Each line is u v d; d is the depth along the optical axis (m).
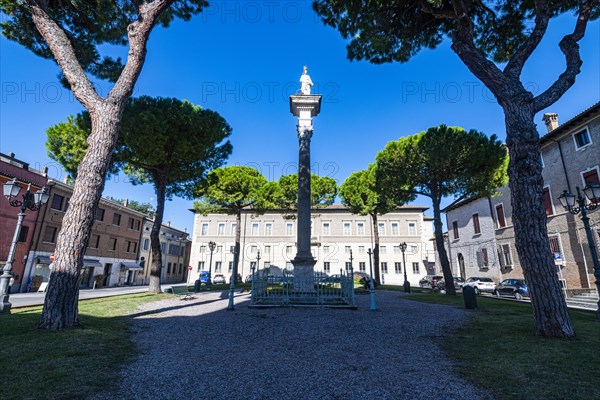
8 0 8.08
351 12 9.45
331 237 40.06
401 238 40.00
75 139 14.34
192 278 39.94
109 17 9.52
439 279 27.30
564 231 19.80
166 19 10.55
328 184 30.58
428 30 9.94
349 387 3.48
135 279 39.81
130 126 13.12
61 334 5.25
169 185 18.17
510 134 6.30
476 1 8.95
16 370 3.61
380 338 5.79
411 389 3.42
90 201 6.33
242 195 27.25
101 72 10.22
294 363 4.30
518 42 9.75
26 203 8.93
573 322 7.54
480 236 28.11
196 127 14.99
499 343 5.23
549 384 3.42
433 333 6.27
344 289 9.84
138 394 3.21
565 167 19.91
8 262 8.23
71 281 5.98
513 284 19.23
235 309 9.23
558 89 6.60
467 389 3.39
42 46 9.38
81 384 3.35
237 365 4.20
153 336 5.82
